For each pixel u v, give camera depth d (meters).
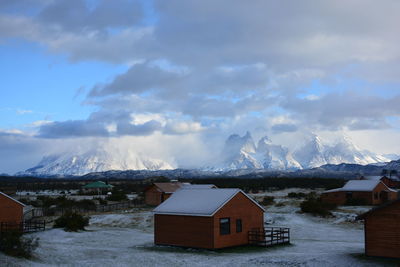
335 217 55.78
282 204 70.44
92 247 33.75
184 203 35.59
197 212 33.06
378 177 108.12
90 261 26.75
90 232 44.00
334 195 76.06
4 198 42.19
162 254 30.44
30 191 138.50
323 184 132.88
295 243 37.31
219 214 33.28
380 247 26.77
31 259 25.41
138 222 54.81
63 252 29.55
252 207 36.78
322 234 44.16
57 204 73.81
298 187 128.12
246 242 35.66
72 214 47.69
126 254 30.05
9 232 26.81
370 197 72.56
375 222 27.06
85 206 68.44
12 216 42.69
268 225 51.38
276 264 26.50
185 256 29.77
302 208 60.03
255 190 116.81
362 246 34.78
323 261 26.55
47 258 26.70
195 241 33.50
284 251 32.47
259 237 35.91
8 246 24.98
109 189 123.50
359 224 50.69
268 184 135.25
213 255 30.53
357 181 77.06
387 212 26.64
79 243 36.56
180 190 38.56
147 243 37.19
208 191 36.75
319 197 80.25
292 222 52.84
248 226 36.09
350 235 43.41
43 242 35.28
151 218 56.91
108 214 62.94
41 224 50.62
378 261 25.92
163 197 75.81
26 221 49.16
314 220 54.88
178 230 34.62
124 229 48.69
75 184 185.38
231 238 34.16
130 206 75.00
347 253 29.75
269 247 34.53
